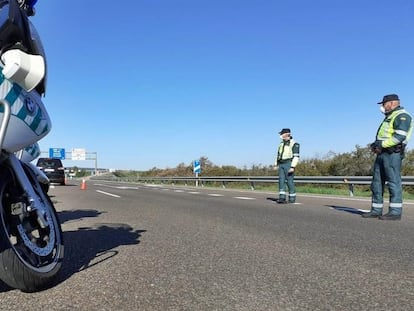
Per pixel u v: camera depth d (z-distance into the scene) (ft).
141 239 21.45
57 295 12.25
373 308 11.39
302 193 63.82
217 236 22.47
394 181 29.32
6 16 11.00
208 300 11.98
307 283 13.66
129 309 11.22
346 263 16.37
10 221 11.80
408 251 18.62
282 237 22.18
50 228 12.96
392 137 29.19
